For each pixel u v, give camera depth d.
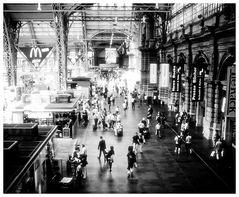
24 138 13.61
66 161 17.88
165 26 42.78
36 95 24.88
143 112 37.69
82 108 34.03
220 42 22.23
